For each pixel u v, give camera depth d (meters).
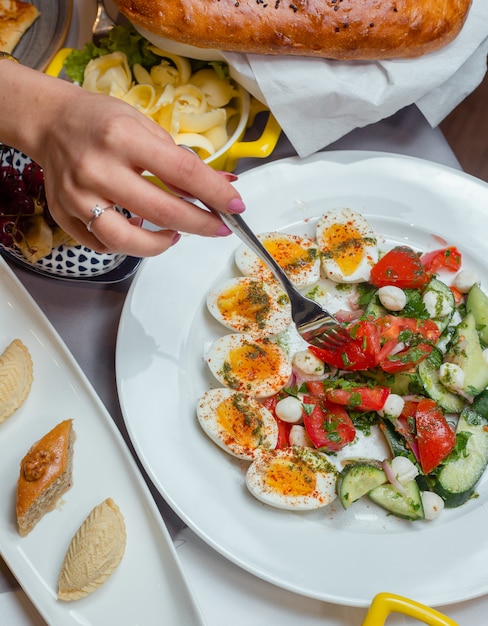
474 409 0.66
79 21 0.79
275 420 0.65
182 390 0.66
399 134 0.78
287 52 0.68
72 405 0.64
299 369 0.67
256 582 0.61
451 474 0.64
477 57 0.73
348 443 0.65
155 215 0.55
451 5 0.68
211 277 0.70
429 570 0.61
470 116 0.91
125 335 0.66
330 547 0.61
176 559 0.59
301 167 0.73
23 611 0.60
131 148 0.54
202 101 0.72
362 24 0.67
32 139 0.57
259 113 0.77
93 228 0.56
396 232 0.73
